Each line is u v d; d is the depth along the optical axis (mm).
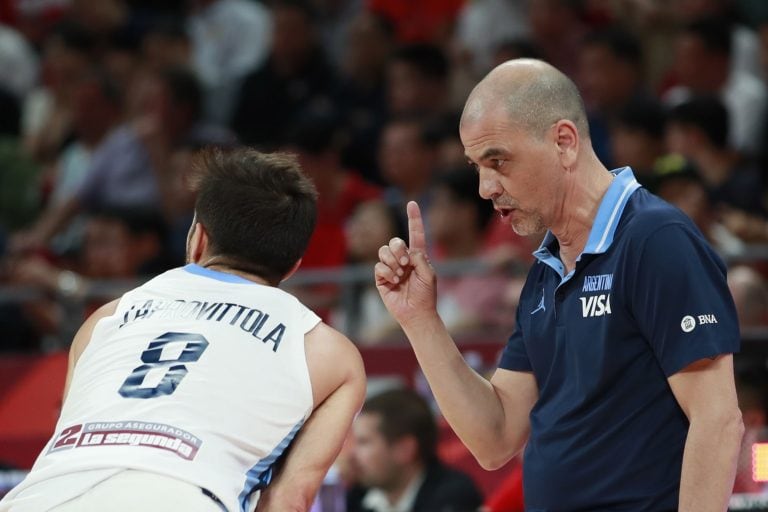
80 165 31344
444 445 18484
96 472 10258
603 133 27156
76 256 26891
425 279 11727
